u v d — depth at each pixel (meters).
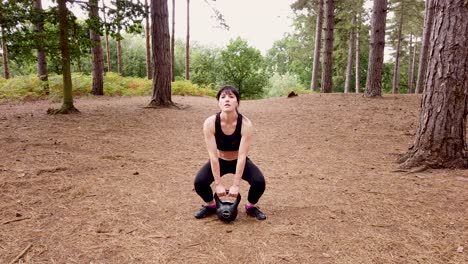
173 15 24.14
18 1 9.11
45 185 4.29
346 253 2.75
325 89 18.36
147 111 11.42
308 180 4.83
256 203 3.70
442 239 2.96
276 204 3.88
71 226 3.21
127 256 2.70
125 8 10.30
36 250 2.76
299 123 9.78
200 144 7.28
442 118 5.05
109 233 3.09
